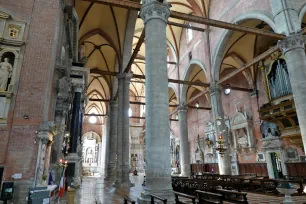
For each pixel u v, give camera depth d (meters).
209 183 11.55
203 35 20.62
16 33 7.24
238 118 21.62
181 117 24.34
